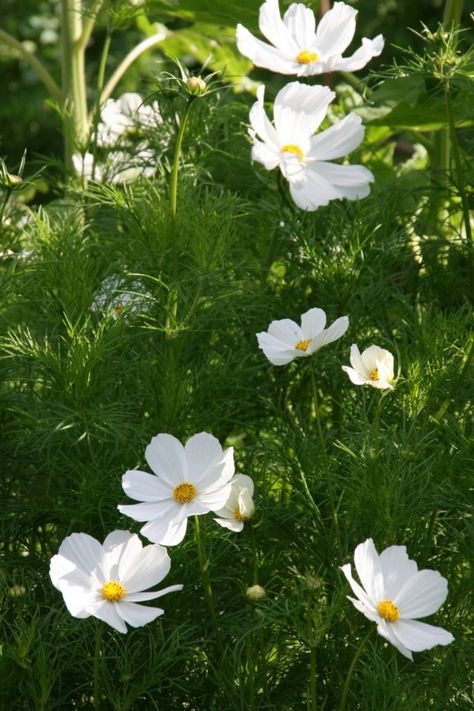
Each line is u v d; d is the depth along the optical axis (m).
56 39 6.73
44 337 2.00
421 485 1.90
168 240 2.02
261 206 2.08
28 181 1.96
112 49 5.99
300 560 1.96
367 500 1.90
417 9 6.55
